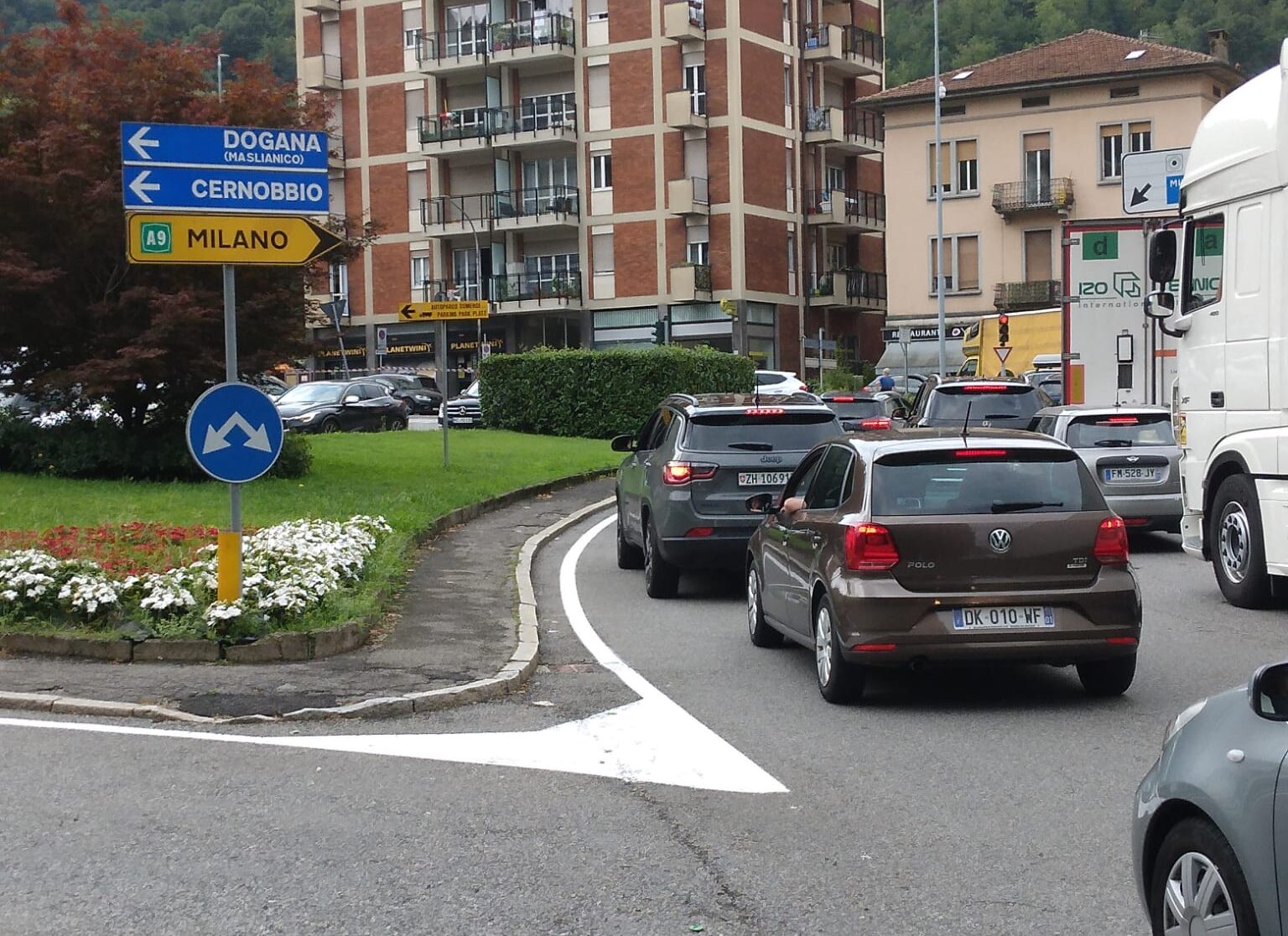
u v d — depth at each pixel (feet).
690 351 127.95
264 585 34.65
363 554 43.60
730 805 21.84
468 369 209.36
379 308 214.90
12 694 28.60
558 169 204.85
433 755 24.93
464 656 33.06
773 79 201.77
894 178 207.51
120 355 64.23
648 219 198.80
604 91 200.75
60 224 64.18
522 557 51.80
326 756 24.85
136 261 32.78
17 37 67.82
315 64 214.69
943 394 71.46
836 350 198.59
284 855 19.36
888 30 294.25
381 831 20.51
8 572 34.63
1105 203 197.26
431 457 90.48
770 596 34.53
